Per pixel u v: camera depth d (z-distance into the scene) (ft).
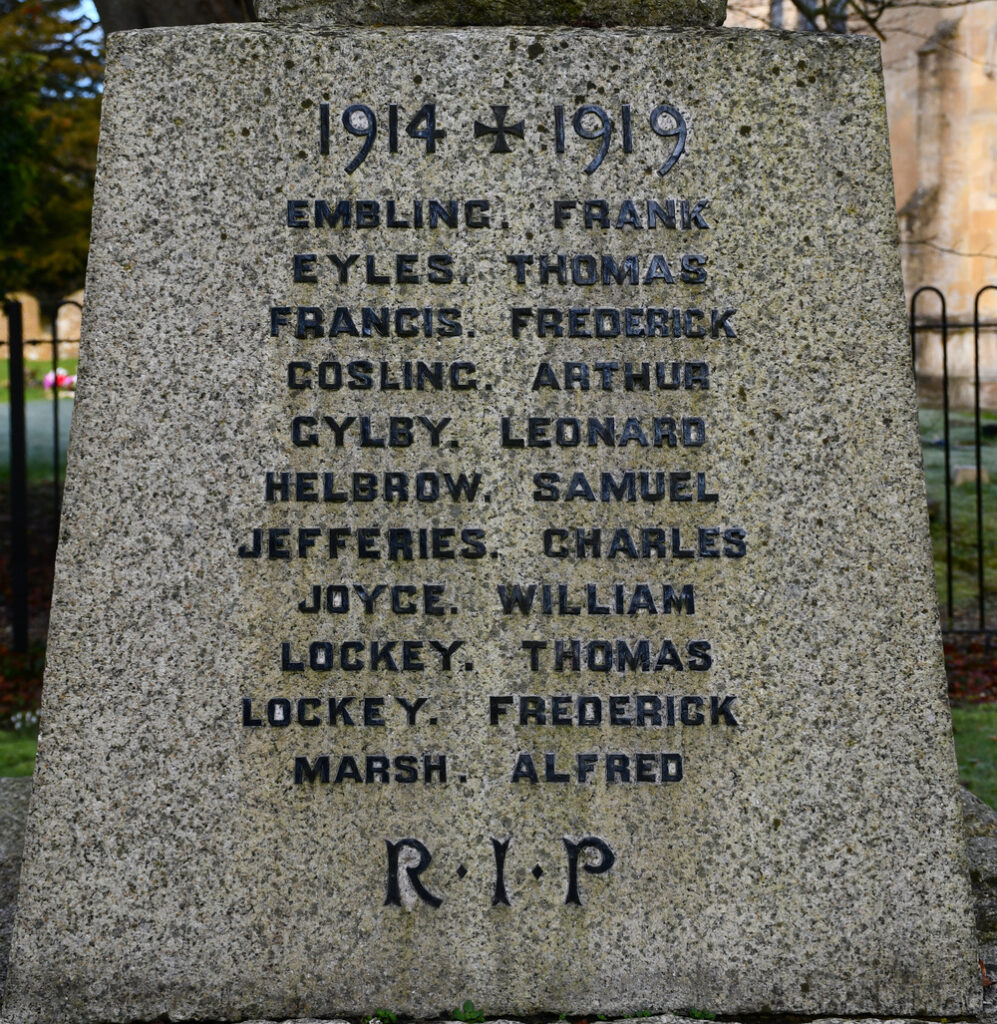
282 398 7.57
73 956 7.32
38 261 35.91
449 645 7.52
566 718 7.50
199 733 7.44
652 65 7.72
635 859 7.44
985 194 45.29
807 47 7.73
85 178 36.83
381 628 7.51
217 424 7.54
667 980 7.37
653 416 7.63
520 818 7.45
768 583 7.58
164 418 7.53
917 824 7.50
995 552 27.68
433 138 7.66
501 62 7.69
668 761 7.49
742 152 7.71
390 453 7.58
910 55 46.62
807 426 7.64
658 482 7.60
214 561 7.50
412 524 7.55
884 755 7.52
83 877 7.36
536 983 7.34
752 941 7.41
